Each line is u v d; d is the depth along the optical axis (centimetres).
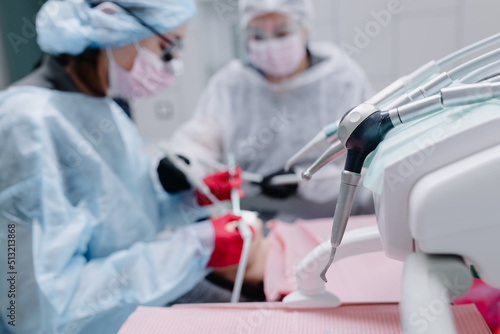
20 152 68
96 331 72
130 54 88
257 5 133
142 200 96
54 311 66
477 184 24
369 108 30
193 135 163
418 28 125
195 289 81
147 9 84
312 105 155
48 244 67
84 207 80
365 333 38
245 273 78
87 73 88
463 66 33
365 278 53
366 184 30
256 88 160
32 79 83
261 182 143
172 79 102
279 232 82
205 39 172
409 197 27
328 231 77
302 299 44
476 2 103
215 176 107
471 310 39
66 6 79
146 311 46
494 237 25
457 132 26
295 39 141
